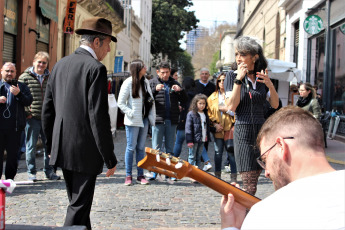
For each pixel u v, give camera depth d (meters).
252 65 4.14
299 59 19.42
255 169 4.10
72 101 3.25
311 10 18.03
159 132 7.13
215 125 7.06
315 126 1.50
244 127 4.11
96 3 21.98
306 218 1.29
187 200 5.93
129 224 4.77
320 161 1.46
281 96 15.27
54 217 4.96
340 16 14.84
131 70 6.71
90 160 3.26
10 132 6.35
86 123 3.23
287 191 1.38
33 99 6.88
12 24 12.98
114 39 3.65
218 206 5.64
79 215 3.29
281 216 1.33
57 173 7.59
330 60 15.94
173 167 1.96
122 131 16.91
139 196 6.11
